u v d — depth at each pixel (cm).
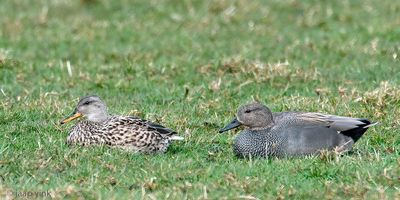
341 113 1418
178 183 1060
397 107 1450
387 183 1062
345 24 2236
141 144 1221
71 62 1920
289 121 1224
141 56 1909
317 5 2383
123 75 1764
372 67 1789
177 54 1972
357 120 1228
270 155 1207
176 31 2206
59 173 1105
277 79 1673
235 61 1759
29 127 1348
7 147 1202
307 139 1204
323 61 1862
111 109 1480
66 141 1259
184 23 2269
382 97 1466
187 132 1322
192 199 1005
